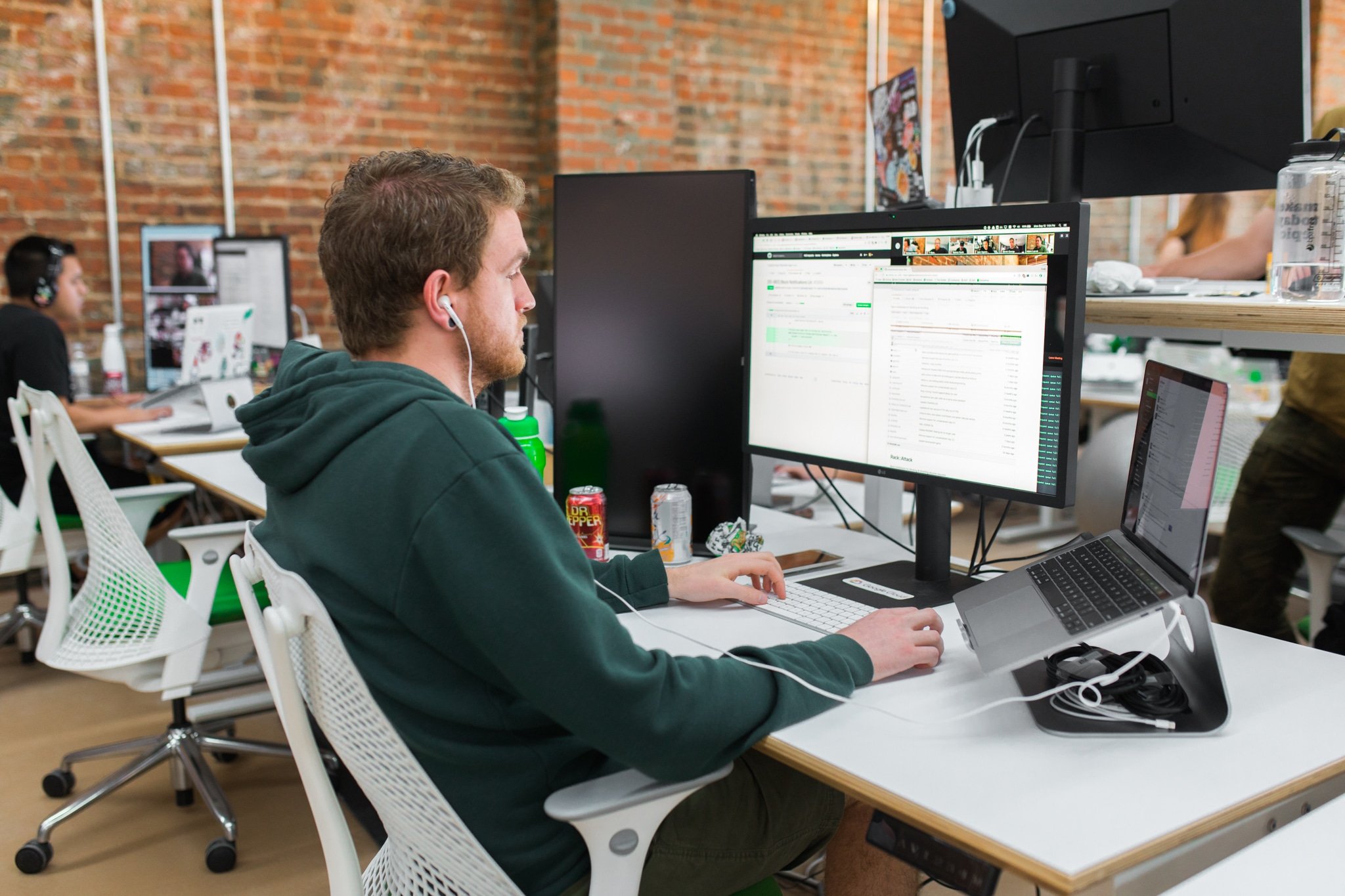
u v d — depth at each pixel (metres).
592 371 1.88
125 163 4.46
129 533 2.05
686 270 1.80
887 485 2.03
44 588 3.98
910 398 1.46
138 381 4.56
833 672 1.15
